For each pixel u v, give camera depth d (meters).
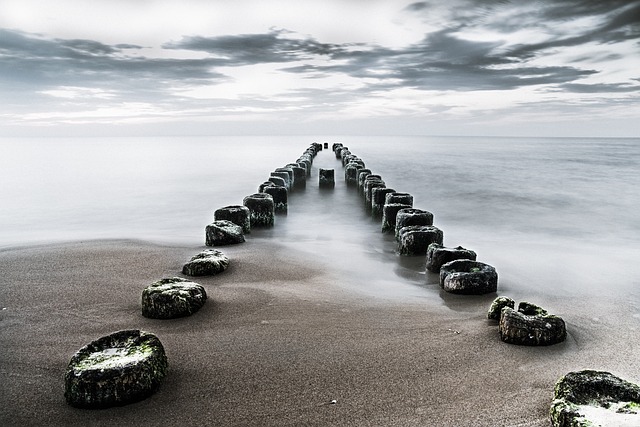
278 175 18.41
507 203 17.94
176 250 9.49
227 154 45.66
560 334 5.31
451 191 20.86
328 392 4.29
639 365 4.86
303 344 5.24
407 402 4.13
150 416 3.95
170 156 43.47
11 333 5.55
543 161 35.66
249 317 6.00
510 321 5.27
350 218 14.38
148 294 6.00
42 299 6.64
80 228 13.94
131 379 4.09
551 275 8.70
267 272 8.04
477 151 49.72
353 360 4.88
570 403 3.71
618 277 8.60
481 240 12.24
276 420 3.89
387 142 80.06
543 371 4.68
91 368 4.12
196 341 5.30
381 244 10.93
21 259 8.74
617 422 3.42
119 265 8.34
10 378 4.54
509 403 4.11
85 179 25.41
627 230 13.56
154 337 4.62
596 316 6.36
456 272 7.41
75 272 7.91
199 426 3.81
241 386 4.38
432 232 9.52
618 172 27.69
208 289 7.04
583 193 20.09
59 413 3.99
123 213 16.36
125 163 35.47
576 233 13.16
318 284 7.55
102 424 3.85
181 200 18.92
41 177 26.33
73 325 5.77
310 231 12.41
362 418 3.91
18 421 3.89
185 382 4.44
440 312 6.38
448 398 4.20
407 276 8.26
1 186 22.75
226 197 19.59
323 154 42.19
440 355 4.99
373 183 15.83
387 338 5.42
